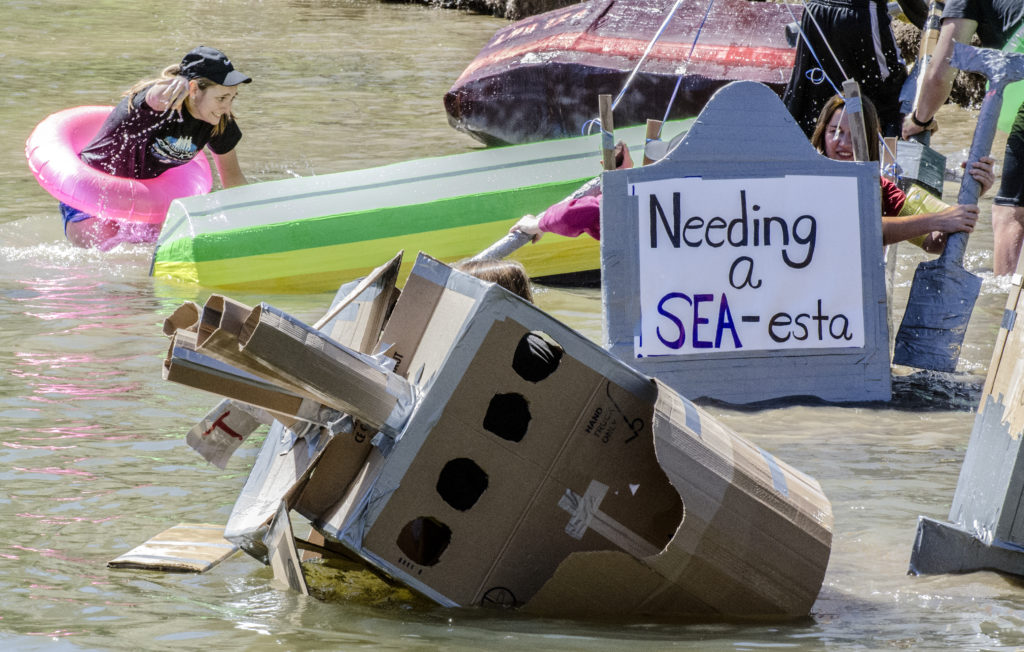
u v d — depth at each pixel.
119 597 11.64
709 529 11.15
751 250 19.09
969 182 19.84
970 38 23.06
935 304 20.31
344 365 10.96
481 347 11.22
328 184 27.20
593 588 11.34
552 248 26.83
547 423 11.45
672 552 11.13
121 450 16.33
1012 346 12.61
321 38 75.88
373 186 27.12
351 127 46.03
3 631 10.68
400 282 26.56
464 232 26.70
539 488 11.50
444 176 27.33
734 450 11.73
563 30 39.94
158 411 17.94
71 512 14.11
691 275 18.98
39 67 60.47
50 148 29.84
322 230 26.30
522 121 39.66
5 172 37.16
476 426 11.31
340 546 13.05
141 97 29.66
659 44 37.94
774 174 19.12
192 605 11.46
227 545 13.09
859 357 19.34
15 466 15.58
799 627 11.23
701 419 11.82
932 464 16.11
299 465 12.12
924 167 21.83
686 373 19.02
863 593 12.12
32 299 24.45
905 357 20.53
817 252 19.25
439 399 11.22
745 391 19.16
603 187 18.84
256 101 51.78
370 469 11.52
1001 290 25.06
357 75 60.03
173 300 24.72
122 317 23.22
